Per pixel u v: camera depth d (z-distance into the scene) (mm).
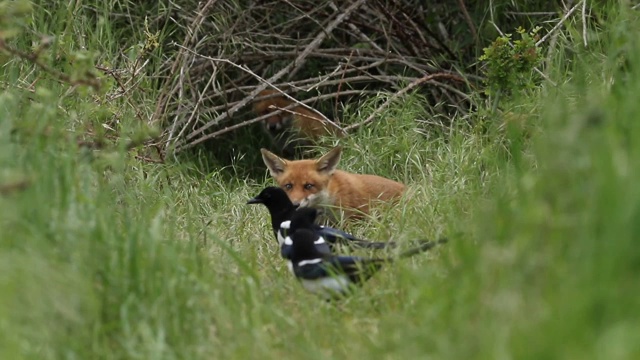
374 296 9312
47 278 7855
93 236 8484
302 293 9758
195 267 9266
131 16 18016
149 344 7773
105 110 11977
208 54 18875
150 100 16328
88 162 10289
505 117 12398
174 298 8297
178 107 17297
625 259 6633
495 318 6816
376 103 17375
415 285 8805
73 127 12648
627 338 6125
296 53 18312
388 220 12836
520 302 6863
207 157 18391
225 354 8109
